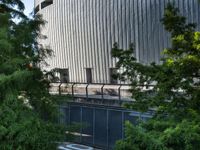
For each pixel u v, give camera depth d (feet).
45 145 28.94
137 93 35.24
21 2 39.19
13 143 27.55
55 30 131.13
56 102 35.91
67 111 81.56
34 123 29.19
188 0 83.66
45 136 29.30
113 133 72.90
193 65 31.65
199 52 33.04
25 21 37.04
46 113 34.73
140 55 95.25
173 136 24.09
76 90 82.12
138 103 34.76
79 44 117.50
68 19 122.83
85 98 82.07
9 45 29.43
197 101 31.30
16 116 28.35
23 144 27.73
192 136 23.95
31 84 33.88
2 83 27.86
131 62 36.81
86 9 113.39
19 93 31.40
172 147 24.31
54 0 131.13
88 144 77.87
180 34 34.63
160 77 33.47
